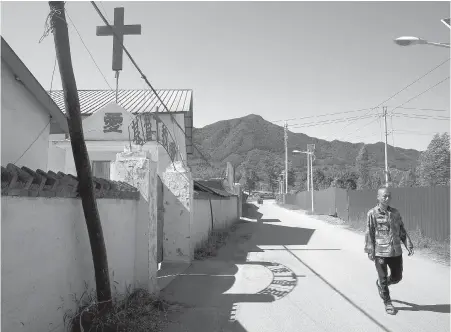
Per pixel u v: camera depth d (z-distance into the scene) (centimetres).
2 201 317
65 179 412
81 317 434
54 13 419
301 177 11056
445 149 3400
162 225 999
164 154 1441
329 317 530
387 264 565
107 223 536
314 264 945
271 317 533
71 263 442
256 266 924
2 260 316
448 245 1091
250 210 4238
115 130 1379
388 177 2428
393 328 484
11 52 614
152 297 591
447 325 493
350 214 2377
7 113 633
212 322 515
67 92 431
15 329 334
